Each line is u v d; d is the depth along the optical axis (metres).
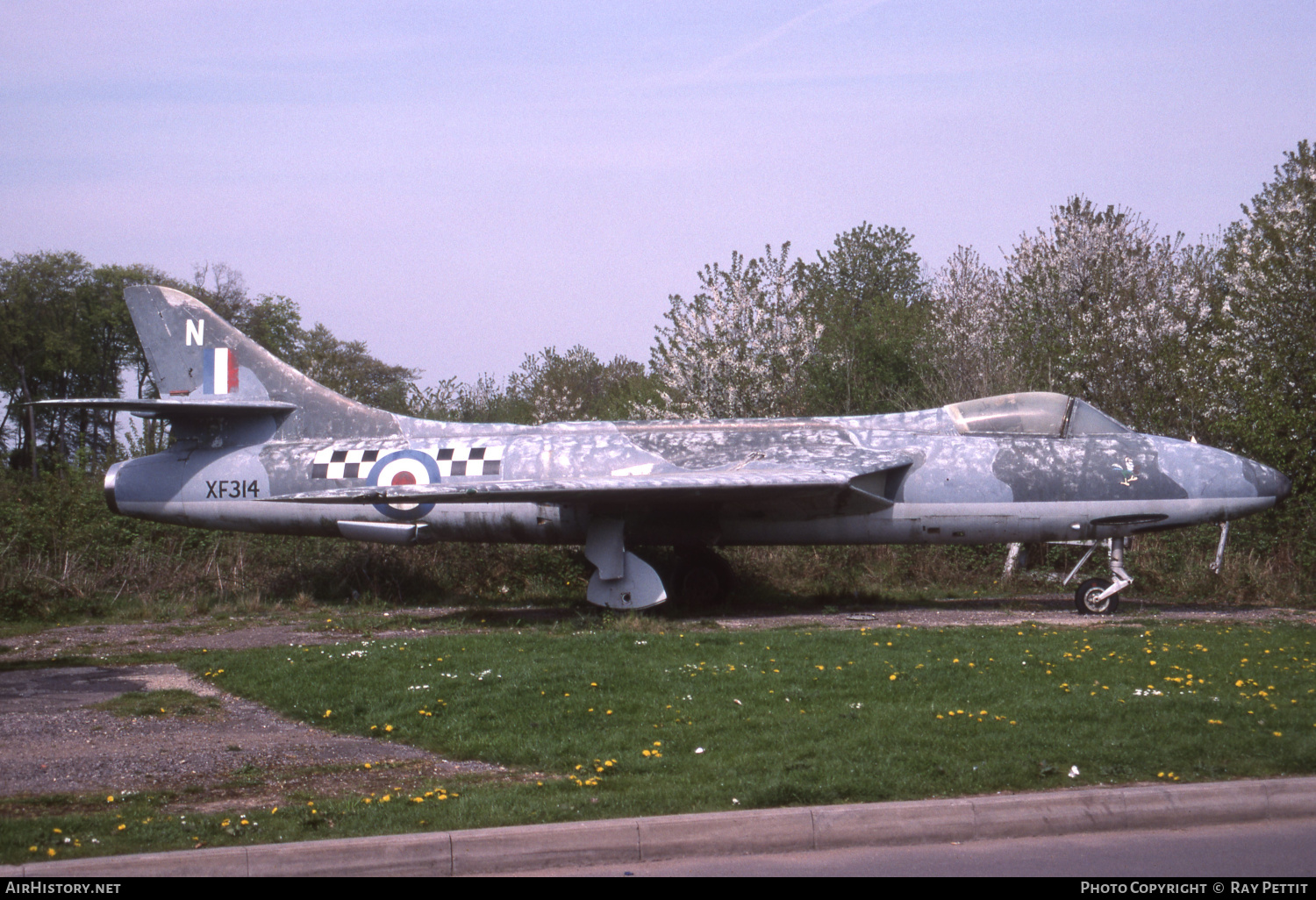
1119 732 7.08
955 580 19.05
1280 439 18.59
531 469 16.17
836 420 16.58
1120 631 11.86
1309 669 9.24
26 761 7.05
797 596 17.78
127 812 5.82
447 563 18.92
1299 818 5.75
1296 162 21.55
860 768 6.30
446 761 7.04
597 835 5.23
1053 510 15.06
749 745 6.98
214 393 17.59
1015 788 5.98
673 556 18.73
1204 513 14.89
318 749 7.39
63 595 16.66
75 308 53.44
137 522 19.25
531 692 8.73
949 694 8.40
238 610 16.39
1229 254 24.69
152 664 11.35
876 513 15.50
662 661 10.12
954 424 15.93
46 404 16.30
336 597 17.98
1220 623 13.19
